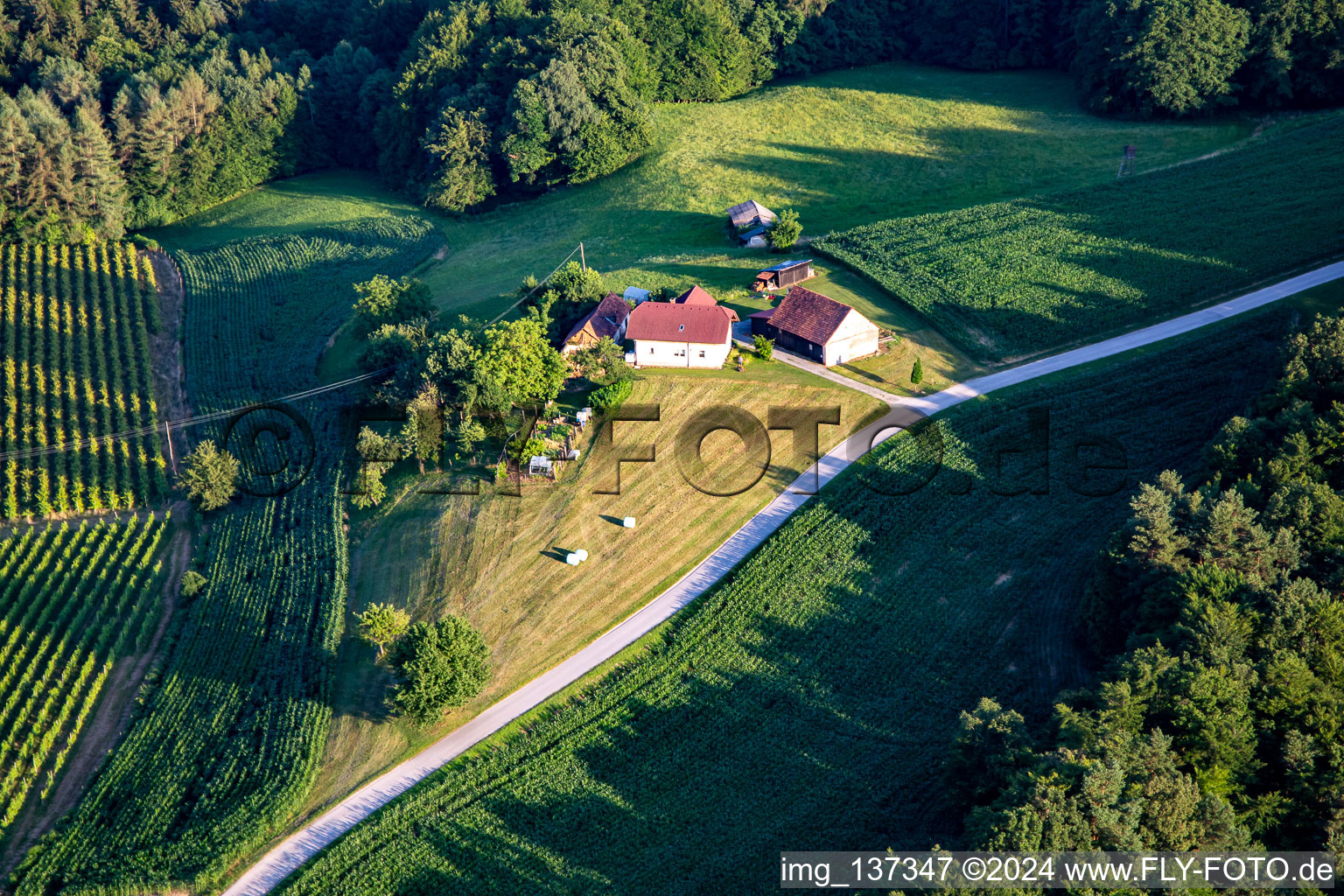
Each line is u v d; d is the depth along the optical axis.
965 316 91.31
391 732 58.91
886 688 60.25
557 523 71.50
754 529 70.56
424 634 57.91
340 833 53.72
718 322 85.38
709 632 63.53
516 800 54.59
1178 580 56.75
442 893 50.78
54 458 89.19
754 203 113.62
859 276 99.38
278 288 117.44
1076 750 49.03
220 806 55.47
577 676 61.16
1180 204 105.62
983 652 62.19
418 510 74.81
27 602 73.81
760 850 51.97
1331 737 49.84
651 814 53.84
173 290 119.44
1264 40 119.56
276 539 76.75
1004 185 117.88
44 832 56.84
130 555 77.38
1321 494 59.91
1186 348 84.19
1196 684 50.31
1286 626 53.84
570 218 124.12
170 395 99.88
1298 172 107.69
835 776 55.44
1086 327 88.56
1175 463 75.38
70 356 103.50
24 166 121.69
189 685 64.94
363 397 91.12
